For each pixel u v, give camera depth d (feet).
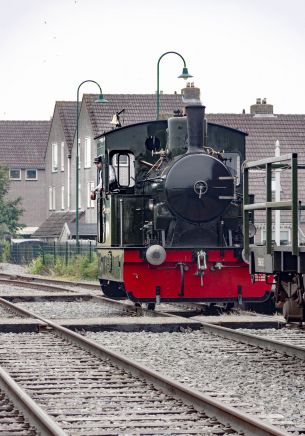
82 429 73.31
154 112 556.92
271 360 112.27
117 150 179.11
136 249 171.83
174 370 105.29
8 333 144.25
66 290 250.16
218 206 172.76
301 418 77.77
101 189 185.16
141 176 179.11
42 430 70.44
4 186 629.51
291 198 106.52
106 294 213.66
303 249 105.19
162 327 146.51
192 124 174.09
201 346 126.11
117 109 554.87
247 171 125.18
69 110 630.33
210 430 72.64
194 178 171.32
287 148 495.00
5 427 73.56
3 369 101.91
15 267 477.77
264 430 68.23
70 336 131.54
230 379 98.68
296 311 117.70
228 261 172.24
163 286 172.45
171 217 173.27
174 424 75.00
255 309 183.93
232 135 183.01
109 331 146.61
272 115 511.81
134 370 99.86
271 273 118.32
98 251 196.44
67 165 615.57
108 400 85.71
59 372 102.99
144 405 83.30
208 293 172.76
